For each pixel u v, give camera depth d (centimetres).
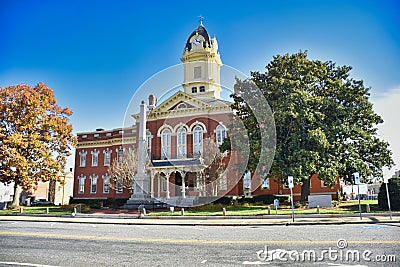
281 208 2588
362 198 4800
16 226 1756
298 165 2534
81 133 5066
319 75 3017
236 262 756
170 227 1709
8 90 3344
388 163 2994
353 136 2922
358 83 3081
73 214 2409
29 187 3344
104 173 4800
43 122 3472
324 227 1520
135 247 984
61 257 838
